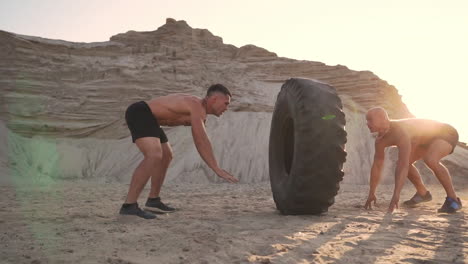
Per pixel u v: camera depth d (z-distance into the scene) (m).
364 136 25.89
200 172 20.19
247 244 3.57
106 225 4.54
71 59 32.28
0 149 22.12
